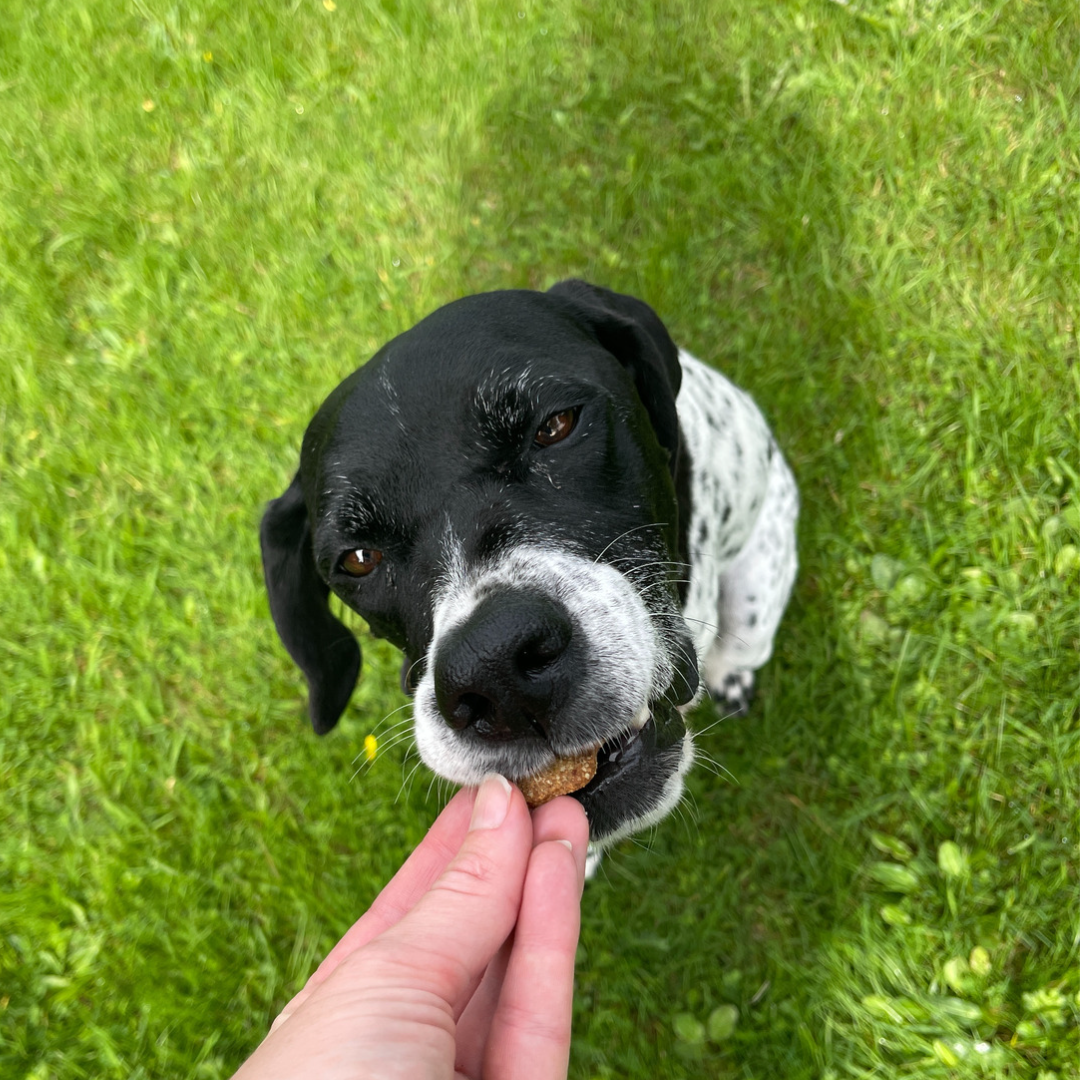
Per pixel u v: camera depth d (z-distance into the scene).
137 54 0.76
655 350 0.38
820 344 0.57
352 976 0.25
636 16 0.68
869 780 0.47
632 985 0.46
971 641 0.48
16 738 0.55
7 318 0.68
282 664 0.55
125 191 0.71
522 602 0.29
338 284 0.65
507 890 0.28
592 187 0.64
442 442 0.32
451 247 0.65
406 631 0.34
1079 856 0.43
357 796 0.51
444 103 0.69
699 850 0.48
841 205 0.59
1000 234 0.54
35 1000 0.49
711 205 0.62
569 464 0.32
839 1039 0.43
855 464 0.53
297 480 0.39
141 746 0.54
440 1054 0.25
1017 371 0.51
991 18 0.60
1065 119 0.56
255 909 0.50
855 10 0.63
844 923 0.45
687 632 0.35
